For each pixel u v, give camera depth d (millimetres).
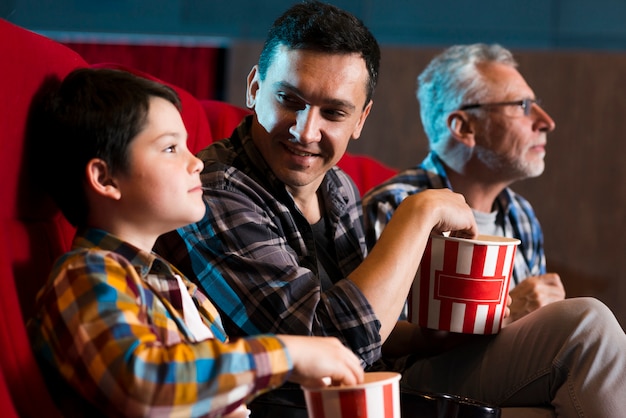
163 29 3805
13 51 1021
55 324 890
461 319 1289
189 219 1022
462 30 3596
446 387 1460
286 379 905
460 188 1928
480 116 1875
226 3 3762
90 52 3844
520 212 1945
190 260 1255
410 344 1522
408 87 3395
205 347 872
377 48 1314
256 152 1349
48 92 1068
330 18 1245
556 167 3289
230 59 3607
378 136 3414
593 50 3363
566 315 1324
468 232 1333
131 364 833
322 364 911
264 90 1285
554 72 3295
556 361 1307
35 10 3869
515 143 1865
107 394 847
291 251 1305
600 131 3256
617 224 3234
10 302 941
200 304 1110
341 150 1291
